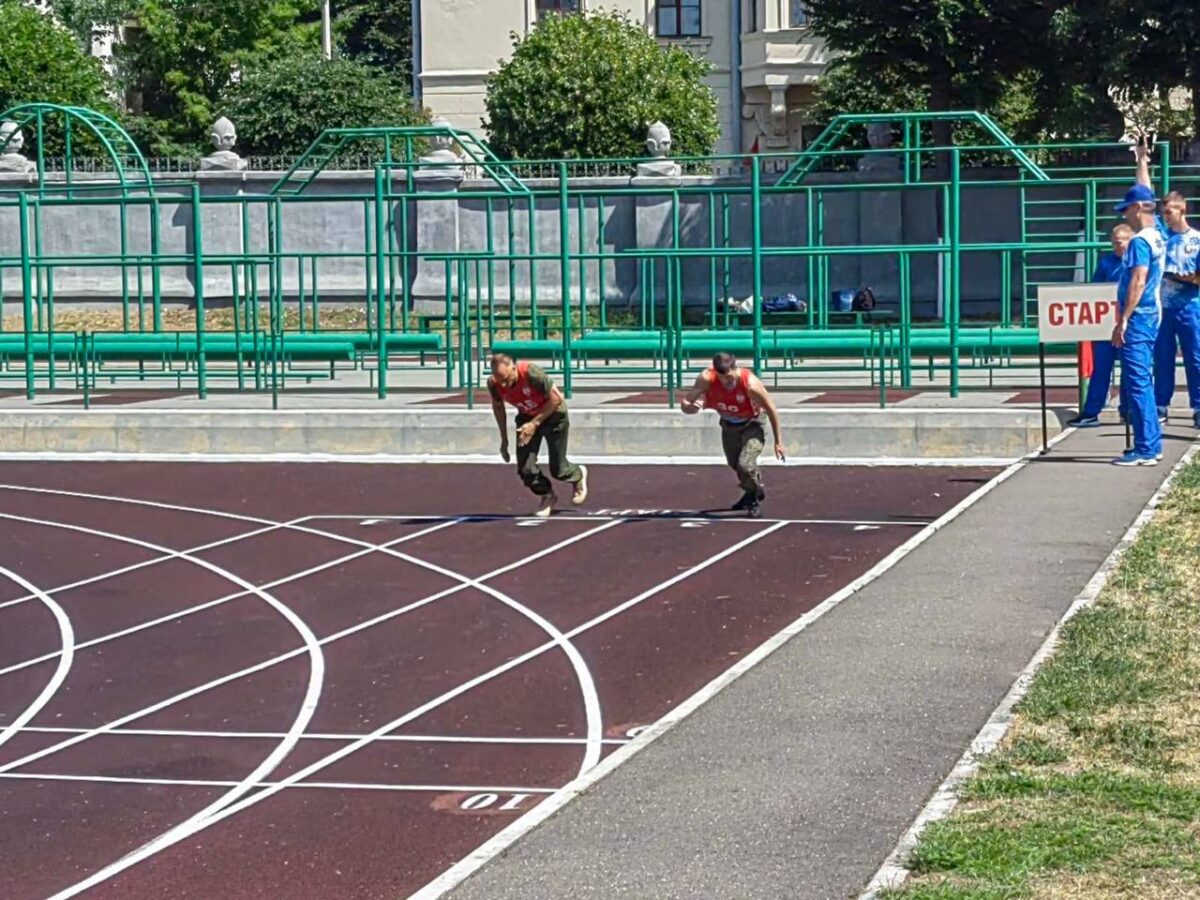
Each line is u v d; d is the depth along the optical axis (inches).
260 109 1828.2
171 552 685.9
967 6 1387.8
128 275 1520.7
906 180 1139.3
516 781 386.9
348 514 741.3
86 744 443.2
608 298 1508.4
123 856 349.1
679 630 518.6
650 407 892.0
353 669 502.3
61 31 1900.8
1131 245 642.8
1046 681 379.6
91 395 1044.5
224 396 1020.5
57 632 572.1
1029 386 968.9
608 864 289.0
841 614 457.4
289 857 339.3
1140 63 1344.7
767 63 2132.1
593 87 1713.8
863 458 822.5
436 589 595.5
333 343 1053.8
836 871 279.6
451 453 885.8
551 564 620.7
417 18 2194.9
